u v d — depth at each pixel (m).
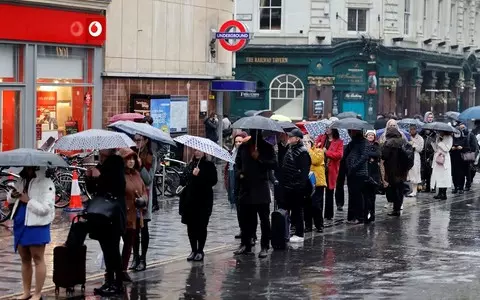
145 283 12.88
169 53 27.91
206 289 12.52
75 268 11.98
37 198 11.47
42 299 11.75
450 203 24.20
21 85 22.89
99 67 25.27
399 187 21.14
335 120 20.05
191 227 14.54
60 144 12.12
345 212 21.45
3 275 13.13
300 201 16.91
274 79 46.69
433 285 12.93
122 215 12.14
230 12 31.41
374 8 47.91
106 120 25.56
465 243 17.06
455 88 59.66
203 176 14.33
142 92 26.83
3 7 22.22
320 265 14.51
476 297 12.12
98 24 24.77
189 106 28.92
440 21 56.53
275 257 15.25
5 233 16.95
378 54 47.88
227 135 36.50
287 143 17.39
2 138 22.53
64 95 24.33
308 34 46.31
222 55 30.94
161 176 22.95
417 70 52.03
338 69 46.97
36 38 23.09
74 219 12.35
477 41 63.47
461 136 27.03
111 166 12.12
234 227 18.44
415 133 25.30
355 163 19.47
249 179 15.18
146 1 26.78
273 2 46.41
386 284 12.99
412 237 17.75
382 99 48.62
